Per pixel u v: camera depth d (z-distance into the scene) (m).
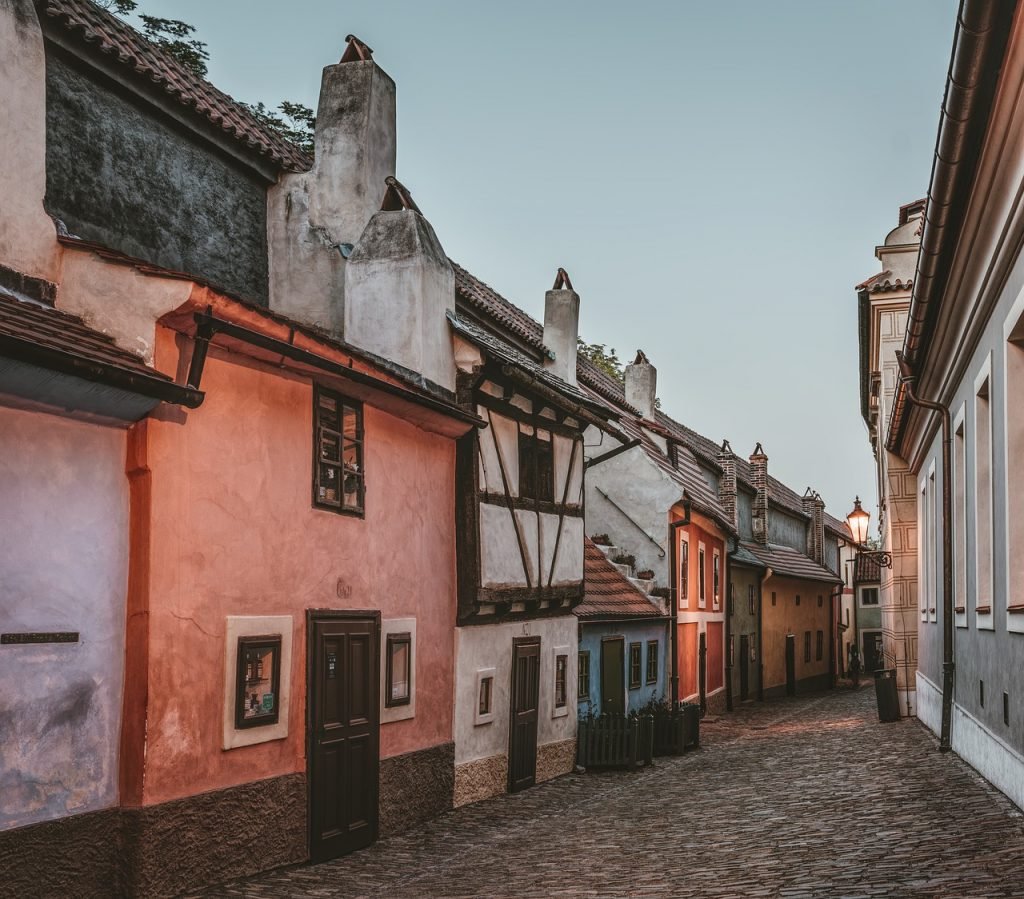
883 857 8.96
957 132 8.02
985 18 6.72
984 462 12.12
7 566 7.64
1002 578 10.67
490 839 12.12
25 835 7.61
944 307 11.79
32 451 7.88
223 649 9.52
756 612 38.38
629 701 23.05
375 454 12.34
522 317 23.14
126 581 8.68
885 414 23.95
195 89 13.95
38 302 8.69
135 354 8.72
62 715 8.02
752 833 11.04
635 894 8.62
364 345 13.94
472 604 14.26
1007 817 9.91
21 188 8.73
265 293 14.90
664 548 26.80
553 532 17.03
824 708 32.28
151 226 12.71
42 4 11.02
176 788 8.89
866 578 61.72
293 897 9.10
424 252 14.05
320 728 10.81
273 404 10.36
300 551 10.71
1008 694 10.59
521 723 16.25
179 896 8.82
